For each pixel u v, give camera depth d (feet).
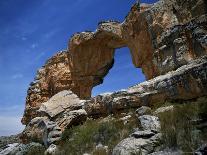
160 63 65.51
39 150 63.93
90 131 58.13
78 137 58.54
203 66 47.60
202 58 52.75
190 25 59.98
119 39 106.83
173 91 53.21
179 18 66.69
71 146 56.59
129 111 59.47
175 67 60.85
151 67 76.13
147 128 46.39
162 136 42.04
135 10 84.17
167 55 63.62
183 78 50.93
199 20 58.80
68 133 63.67
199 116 42.68
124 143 42.73
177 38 61.72
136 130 49.03
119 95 63.16
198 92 48.75
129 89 62.80
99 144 52.70
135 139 43.09
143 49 79.92
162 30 67.87
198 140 37.91
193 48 59.00
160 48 65.87
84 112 69.21
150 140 41.93
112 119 59.82
